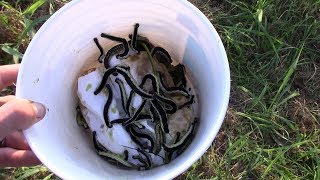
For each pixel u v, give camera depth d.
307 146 0.52
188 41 0.39
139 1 0.36
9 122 0.32
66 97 0.40
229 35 0.54
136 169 0.39
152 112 0.40
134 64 0.41
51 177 0.51
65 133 0.38
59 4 0.56
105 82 0.41
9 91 0.54
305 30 0.55
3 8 0.57
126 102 0.40
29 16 0.56
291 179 0.50
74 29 0.37
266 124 0.52
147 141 0.40
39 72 0.36
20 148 0.44
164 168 0.35
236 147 0.51
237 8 0.57
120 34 0.41
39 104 0.34
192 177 0.50
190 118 0.41
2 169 0.51
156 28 0.40
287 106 0.53
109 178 0.35
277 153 0.51
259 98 0.52
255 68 0.55
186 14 0.36
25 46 0.55
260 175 0.51
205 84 0.39
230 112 0.53
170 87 0.42
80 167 0.35
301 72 0.54
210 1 0.57
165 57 0.42
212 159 0.51
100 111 0.40
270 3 0.56
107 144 0.40
